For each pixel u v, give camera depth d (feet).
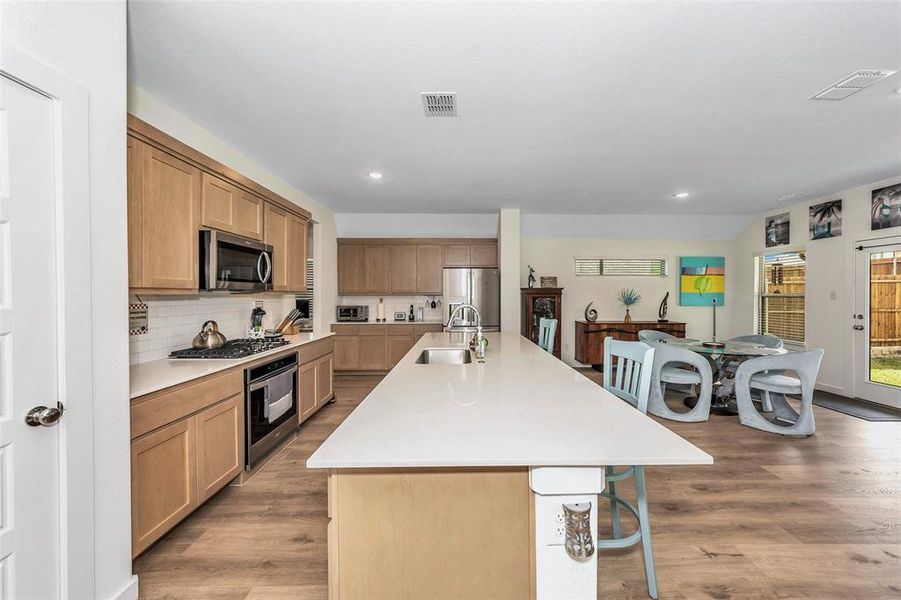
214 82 7.70
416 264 20.65
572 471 3.54
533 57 6.86
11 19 3.95
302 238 13.44
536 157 11.93
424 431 3.92
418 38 6.36
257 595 5.49
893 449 10.84
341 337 19.98
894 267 14.52
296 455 10.38
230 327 11.50
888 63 7.01
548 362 8.17
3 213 3.86
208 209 8.51
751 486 8.69
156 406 6.12
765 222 20.30
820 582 5.72
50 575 4.29
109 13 5.11
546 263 22.58
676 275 22.70
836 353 16.57
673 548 6.50
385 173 13.52
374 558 3.83
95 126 4.90
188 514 6.86
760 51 6.69
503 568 3.80
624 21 5.95
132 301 7.96
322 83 7.73
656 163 12.52
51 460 4.30
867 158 12.12
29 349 4.09
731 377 15.21
